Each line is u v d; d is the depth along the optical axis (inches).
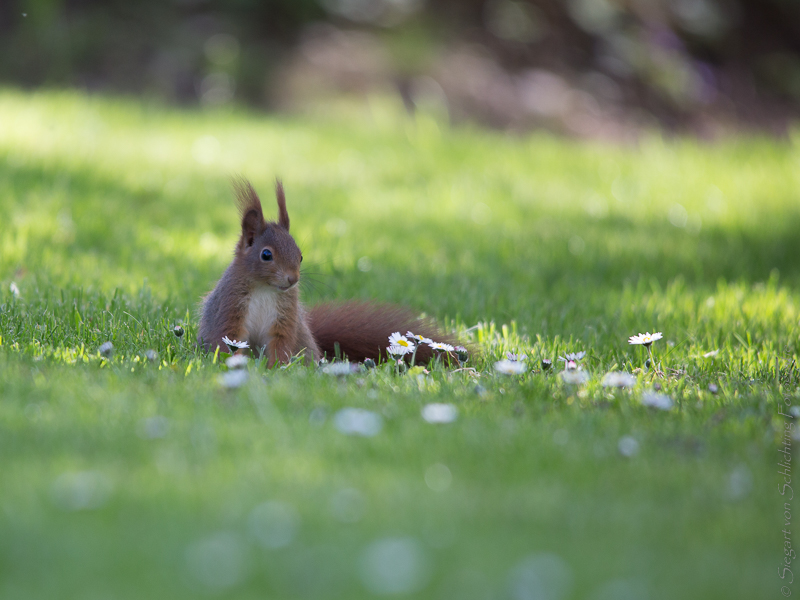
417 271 465.4
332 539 150.4
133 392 231.1
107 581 132.7
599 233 590.2
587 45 1093.8
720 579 142.9
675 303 414.9
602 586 138.2
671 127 1034.7
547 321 382.0
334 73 976.9
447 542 151.4
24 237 450.0
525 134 957.2
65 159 626.5
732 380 292.2
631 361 322.7
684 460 203.9
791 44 1185.4
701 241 589.0
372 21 1061.1
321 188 651.5
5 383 228.1
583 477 189.3
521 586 135.2
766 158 895.7
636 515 168.6
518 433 215.0
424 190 678.5
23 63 919.7
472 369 300.4
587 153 874.1
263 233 310.8
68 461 177.3
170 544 144.8
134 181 605.6
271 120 858.8
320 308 357.1
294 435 204.2
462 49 1048.8
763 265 538.9
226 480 173.6
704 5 1147.9
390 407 232.4
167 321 330.0
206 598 129.6
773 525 166.9
